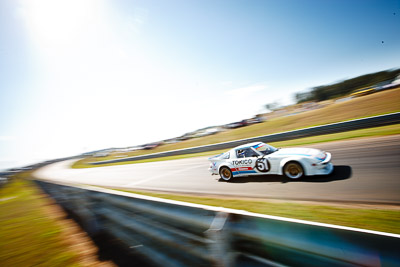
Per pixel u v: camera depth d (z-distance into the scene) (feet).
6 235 15.76
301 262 5.39
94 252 10.27
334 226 5.14
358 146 23.11
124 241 10.06
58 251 11.05
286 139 39.14
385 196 11.62
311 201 12.89
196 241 7.36
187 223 7.73
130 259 8.87
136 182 32.65
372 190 12.63
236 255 6.48
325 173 15.57
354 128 31.83
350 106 59.93
